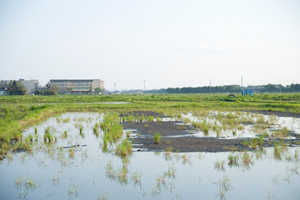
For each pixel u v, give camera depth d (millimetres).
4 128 23312
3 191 11352
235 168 14062
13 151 17672
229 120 30812
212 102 71062
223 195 10922
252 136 22125
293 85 178875
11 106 59594
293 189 11445
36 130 25438
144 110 49219
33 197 10805
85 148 18531
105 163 15039
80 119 35750
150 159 15695
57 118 36469
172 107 54438
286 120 32906
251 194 11008
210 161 15219
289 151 17094
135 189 11586
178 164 14742
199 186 11836
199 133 23875
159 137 19812
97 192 11297
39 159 15805
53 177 12773
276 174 13172
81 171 13781
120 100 86312
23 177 12961
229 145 18797
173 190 11469
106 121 30016
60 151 17641
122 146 17094
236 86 198125
